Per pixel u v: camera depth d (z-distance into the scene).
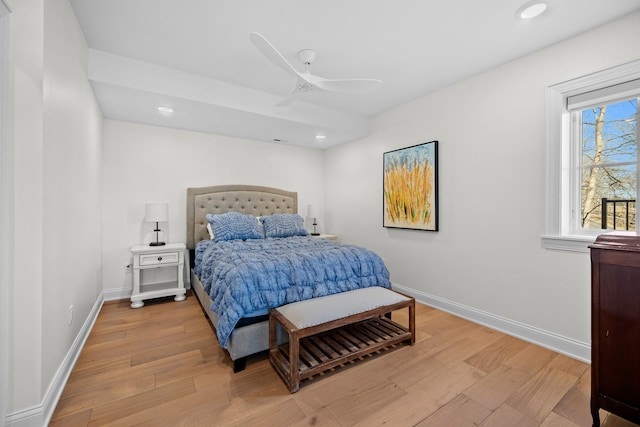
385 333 2.26
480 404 1.56
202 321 2.69
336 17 1.88
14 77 1.28
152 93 2.53
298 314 1.82
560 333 2.12
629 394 1.27
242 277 1.97
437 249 3.03
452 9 1.79
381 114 3.75
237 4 1.76
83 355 2.04
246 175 4.25
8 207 1.25
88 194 2.35
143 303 3.13
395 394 1.64
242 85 2.94
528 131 2.29
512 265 2.40
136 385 1.70
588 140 2.10
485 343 2.26
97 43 2.21
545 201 2.19
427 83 2.85
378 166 3.83
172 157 3.67
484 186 2.59
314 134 3.95
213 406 1.53
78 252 2.03
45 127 1.38
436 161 3.00
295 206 4.64
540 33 2.02
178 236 3.73
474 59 2.38
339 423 1.42
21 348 1.29
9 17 1.24
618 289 1.30
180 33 2.07
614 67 1.86
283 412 1.49
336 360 1.82
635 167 1.89
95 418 1.43
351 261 2.44
